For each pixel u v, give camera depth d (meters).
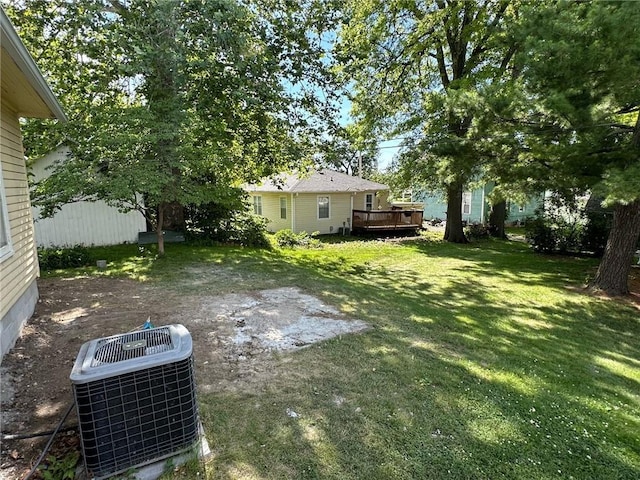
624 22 4.19
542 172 6.27
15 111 4.71
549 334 4.61
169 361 1.96
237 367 3.26
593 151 5.57
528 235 11.93
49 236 9.77
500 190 8.02
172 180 7.25
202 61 7.62
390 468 2.12
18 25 7.86
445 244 13.34
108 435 1.87
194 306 4.97
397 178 12.66
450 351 3.83
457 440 2.39
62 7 7.78
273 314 4.75
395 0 10.91
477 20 10.77
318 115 10.02
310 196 17.08
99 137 6.70
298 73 9.23
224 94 8.96
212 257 8.64
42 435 2.21
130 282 6.23
